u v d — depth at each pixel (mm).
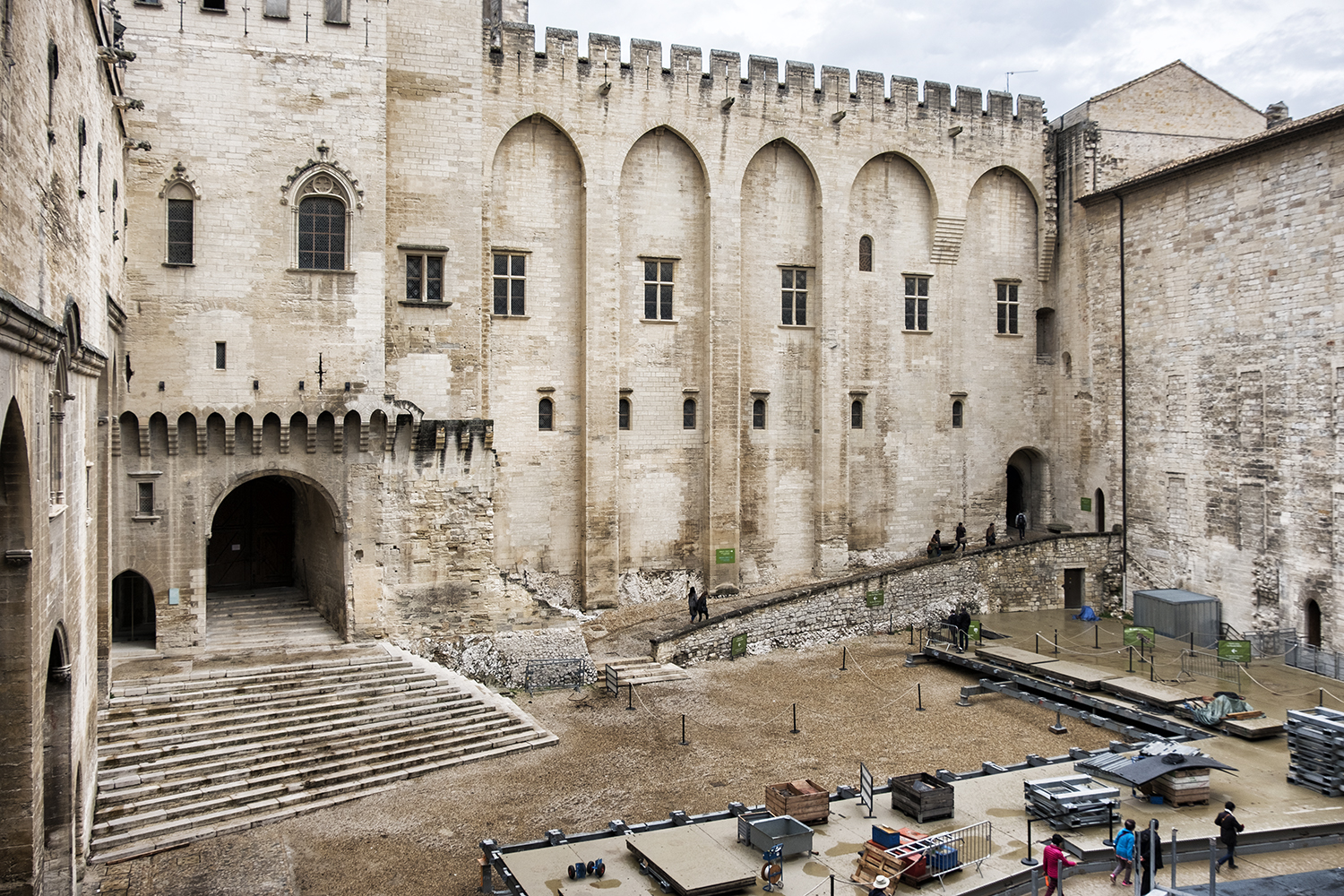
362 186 31500
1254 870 20688
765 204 43719
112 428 28688
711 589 42219
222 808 22422
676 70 40969
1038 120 48281
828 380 44375
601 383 39938
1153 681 32688
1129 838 19750
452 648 32531
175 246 29906
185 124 29766
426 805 23453
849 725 29969
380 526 32219
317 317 31125
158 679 27422
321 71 31094
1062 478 49125
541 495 39812
